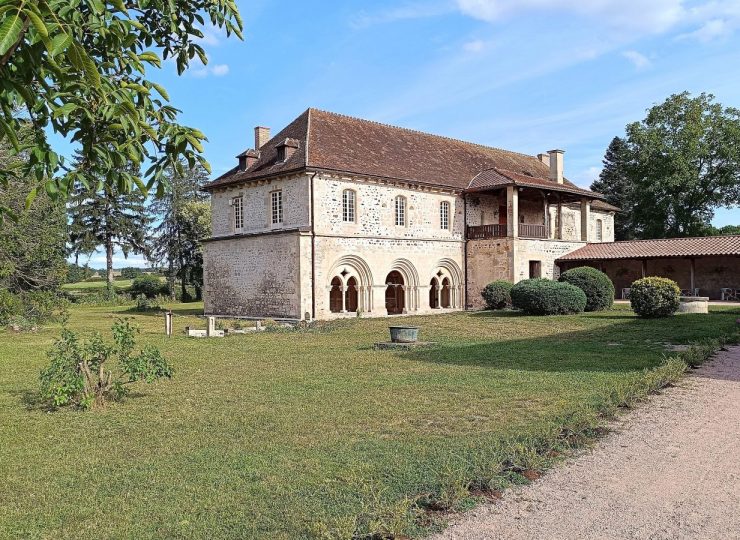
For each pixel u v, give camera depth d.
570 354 14.00
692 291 32.03
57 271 28.05
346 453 6.70
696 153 44.66
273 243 27.92
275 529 4.75
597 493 5.35
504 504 5.16
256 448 7.02
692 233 47.75
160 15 4.73
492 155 39.16
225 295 30.84
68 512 5.21
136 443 7.36
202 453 6.87
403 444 6.99
